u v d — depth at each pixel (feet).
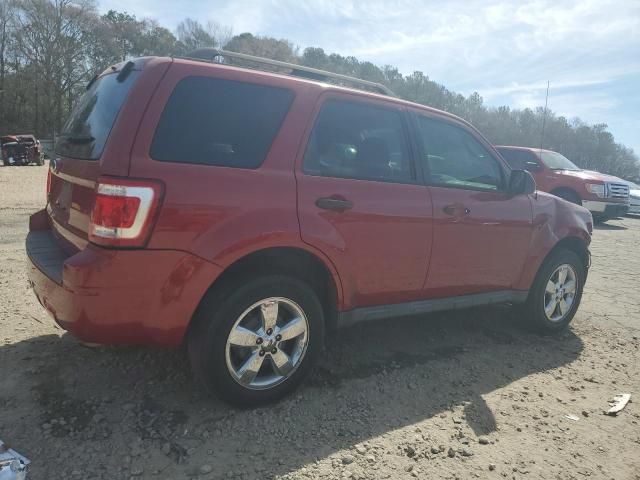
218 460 8.29
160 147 8.50
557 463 9.00
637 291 21.31
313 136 10.18
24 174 67.46
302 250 9.78
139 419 9.20
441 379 11.83
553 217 14.97
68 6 197.47
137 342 8.78
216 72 9.30
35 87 198.70
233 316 9.12
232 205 8.89
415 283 11.87
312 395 10.55
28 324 12.91
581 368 13.16
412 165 11.85
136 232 8.13
